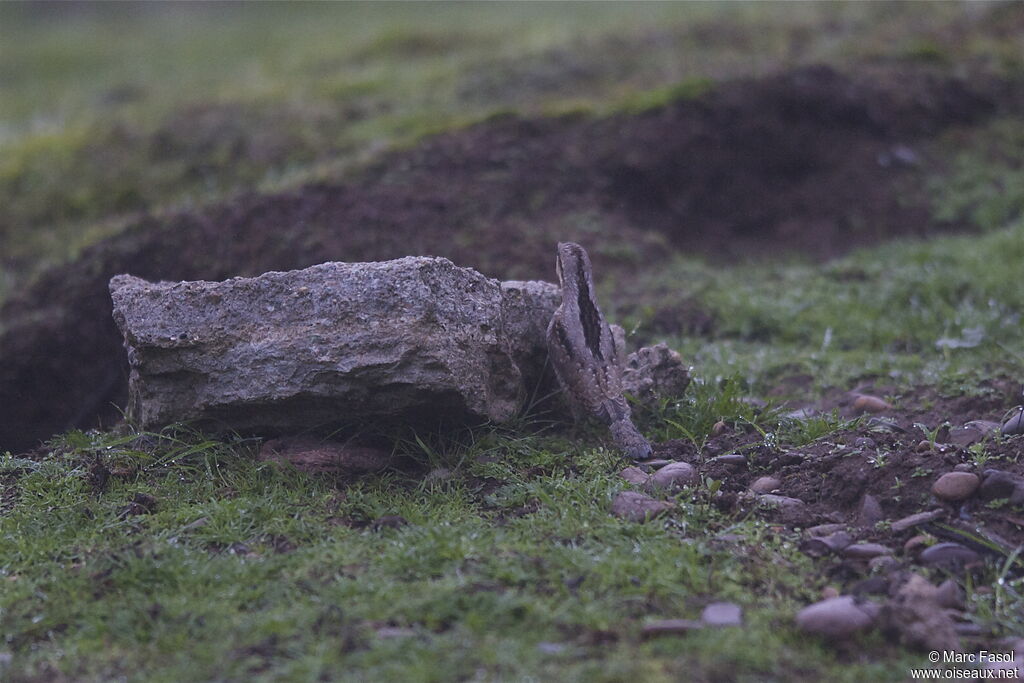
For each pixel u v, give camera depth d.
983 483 7.95
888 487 8.23
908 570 7.21
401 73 24.42
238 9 47.47
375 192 16.61
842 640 6.28
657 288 14.91
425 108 21.56
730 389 10.20
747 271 16.25
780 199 18.06
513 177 17.12
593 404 9.33
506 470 8.70
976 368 11.48
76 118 26.92
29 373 14.98
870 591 6.95
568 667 5.82
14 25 49.50
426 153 17.69
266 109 22.69
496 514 8.12
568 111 18.73
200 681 5.82
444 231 15.98
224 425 8.98
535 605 6.44
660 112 18.61
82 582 7.01
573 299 9.71
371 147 19.00
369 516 8.04
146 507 8.20
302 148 20.66
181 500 8.30
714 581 6.89
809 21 24.86
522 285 10.25
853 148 18.64
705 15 26.77
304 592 6.82
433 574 6.96
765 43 23.59
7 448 12.36
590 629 6.27
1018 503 7.76
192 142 21.67
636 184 17.62
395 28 30.56
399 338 8.25
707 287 15.05
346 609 6.46
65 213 20.42
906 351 12.84
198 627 6.39
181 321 8.71
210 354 8.66
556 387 10.18
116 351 15.23
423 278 8.42
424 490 8.55
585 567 6.93
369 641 6.09
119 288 9.13
